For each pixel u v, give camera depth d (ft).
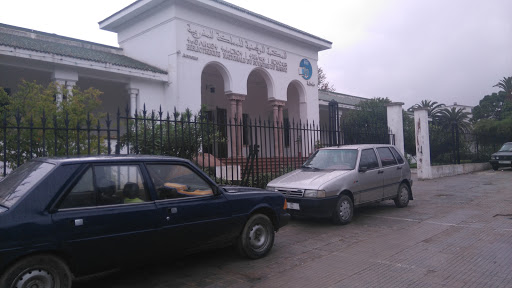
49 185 11.78
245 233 16.85
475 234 21.12
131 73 42.42
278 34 59.77
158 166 14.61
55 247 11.34
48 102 23.63
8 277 10.62
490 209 28.43
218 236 15.72
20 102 23.58
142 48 50.14
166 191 14.40
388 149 29.66
